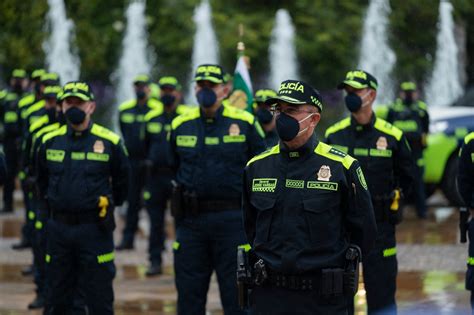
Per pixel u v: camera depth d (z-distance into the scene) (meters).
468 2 48.62
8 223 28.25
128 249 23.55
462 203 13.05
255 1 48.75
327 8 48.19
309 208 10.22
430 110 28.84
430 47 48.78
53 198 14.25
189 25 48.56
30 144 18.41
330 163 10.31
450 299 17.16
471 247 12.77
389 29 48.25
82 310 15.15
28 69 49.56
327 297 10.17
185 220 14.13
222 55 47.62
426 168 28.16
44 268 17.34
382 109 26.80
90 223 14.21
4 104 29.14
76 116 14.10
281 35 47.47
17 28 49.25
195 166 14.05
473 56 51.44
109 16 52.03
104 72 52.44
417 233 25.00
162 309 16.98
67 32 50.19
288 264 10.18
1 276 20.58
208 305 17.41
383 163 14.27
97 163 14.28
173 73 49.72
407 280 18.94
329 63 48.06
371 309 14.19
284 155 10.43
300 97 10.18
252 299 10.55
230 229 13.95
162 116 21.11
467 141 12.77
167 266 21.39
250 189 10.61
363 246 10.46
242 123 14.16
